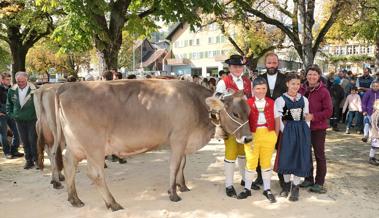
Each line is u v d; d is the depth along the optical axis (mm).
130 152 5703
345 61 57219
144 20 13562
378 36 24688
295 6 17250
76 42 10078
